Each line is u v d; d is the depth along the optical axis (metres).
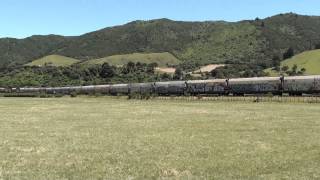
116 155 21.73
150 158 20.81
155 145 24.78
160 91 102.38
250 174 17.28
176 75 190.38
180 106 64.19
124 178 16.92
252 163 19.33
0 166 19.22
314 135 27.95
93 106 69.19
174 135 29.17
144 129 33.19
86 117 46.03
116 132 31.36
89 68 198.62
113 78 177.88
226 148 23.42
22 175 17.48
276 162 19.45
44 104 79.12
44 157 21.38
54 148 24.09
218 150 22.81
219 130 31.77
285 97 74.62
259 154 21.48
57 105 74.44
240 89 83.44
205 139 26.95
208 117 43.41
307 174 17.14
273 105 60.56
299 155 21.00
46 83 181.00
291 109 51.84
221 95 87.75
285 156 20.81
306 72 171.75
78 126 36.16
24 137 28.89
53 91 145.50
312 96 70.50
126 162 19.92
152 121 40.03
